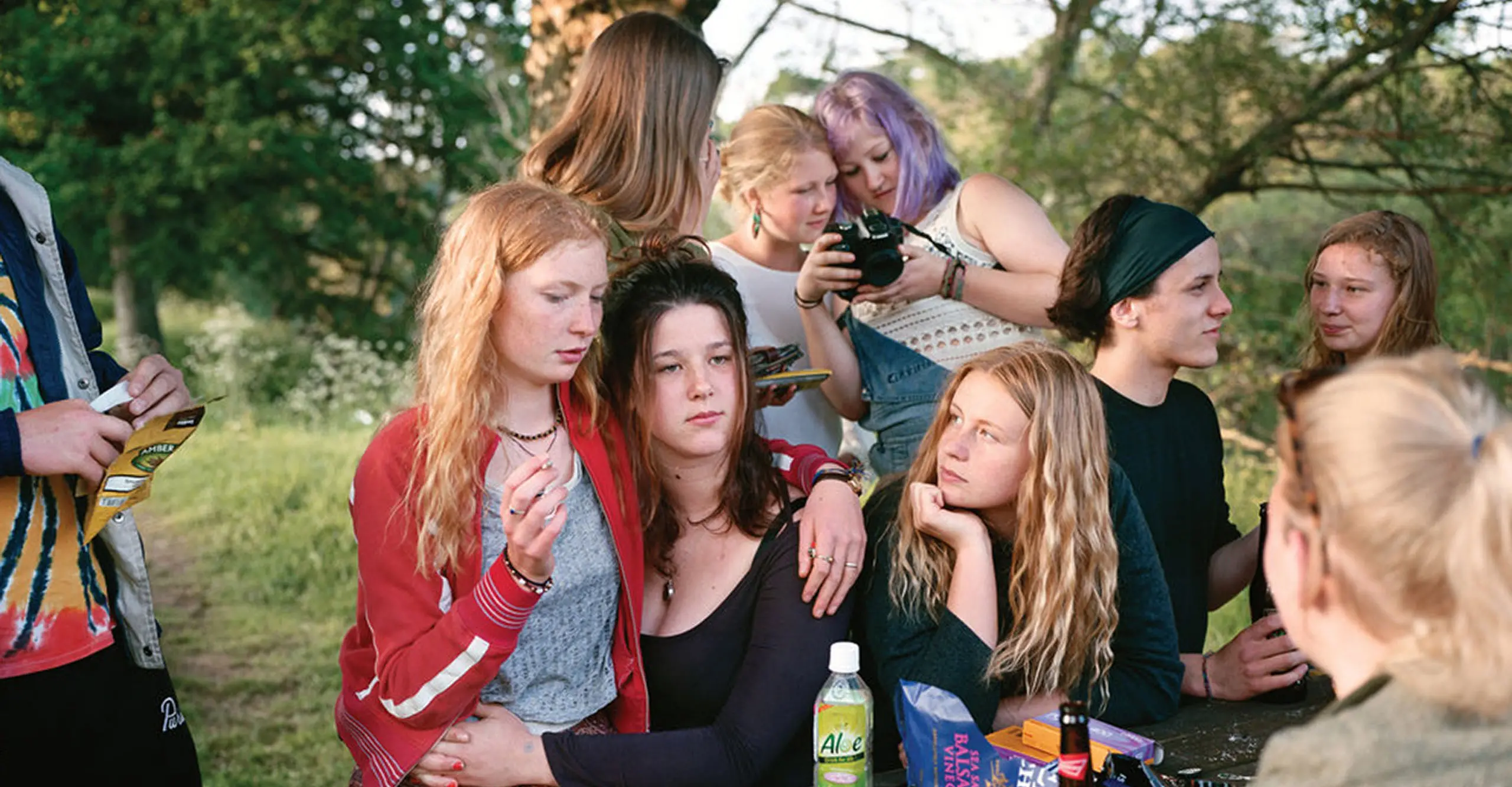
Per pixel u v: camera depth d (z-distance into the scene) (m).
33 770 2.24
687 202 2.79
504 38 10.52
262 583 6.79
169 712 2.44
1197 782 1.93
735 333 2.19
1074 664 2.20
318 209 17.45
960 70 8.00
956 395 2.24
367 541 2.02
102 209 15.33
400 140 17.16
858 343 3.23
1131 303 2.55
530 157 2.81
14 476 2.10
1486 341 7.06
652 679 2.24
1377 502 1.17
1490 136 7.00
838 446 3.37
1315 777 1.22
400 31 15.70
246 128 15.07
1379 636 1.22
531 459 1.85
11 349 2.21
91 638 2.27
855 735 1.99
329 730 5.07
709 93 2.78
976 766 1.93
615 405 2.20
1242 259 8.11
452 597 2.04
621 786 2.05
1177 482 2.60
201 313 24.58
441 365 2.01
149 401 2.22
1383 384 1.22
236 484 8.59
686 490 2.23
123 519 2.31
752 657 2.16
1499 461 1.14
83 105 15.01
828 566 2.15
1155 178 7.66
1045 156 7.57
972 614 2.13
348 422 11.62
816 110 3.36
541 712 2.12
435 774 2.04
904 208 3.29
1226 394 7.48
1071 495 2.14
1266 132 7.38
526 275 1.97
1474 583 1.13
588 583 2.11
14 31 13.88
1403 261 2.75
